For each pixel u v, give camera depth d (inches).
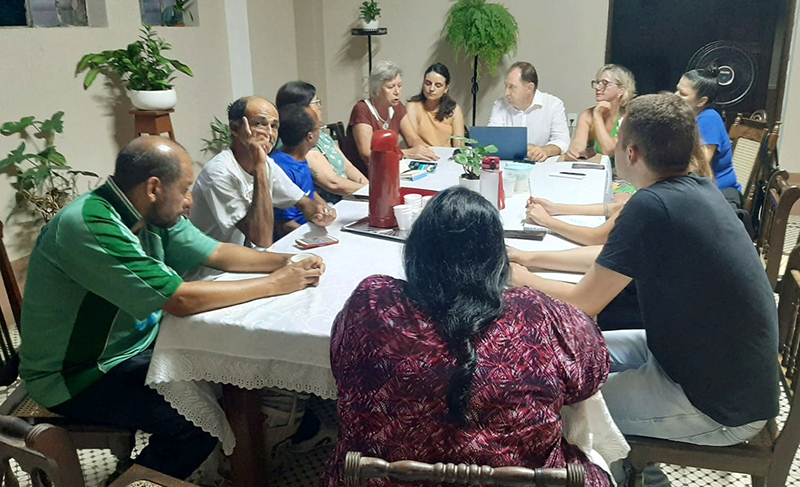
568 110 194.7
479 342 37.4
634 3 183.5
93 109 132.1
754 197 120.0
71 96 126.7
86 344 58.9
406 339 37.6
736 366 51.8
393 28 202.2
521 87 151.6
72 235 54.5
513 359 37.3
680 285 52.4
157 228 62.6
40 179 113.5
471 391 36.5
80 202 56.2
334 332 41.6
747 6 175.2
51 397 58.7
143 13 146.4
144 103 131.7
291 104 98.8
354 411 38.6
